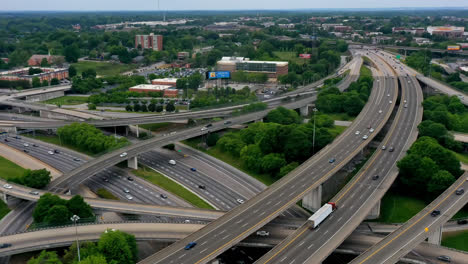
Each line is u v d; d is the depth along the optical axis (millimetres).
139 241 187375
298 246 161500
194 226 187750
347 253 172125
